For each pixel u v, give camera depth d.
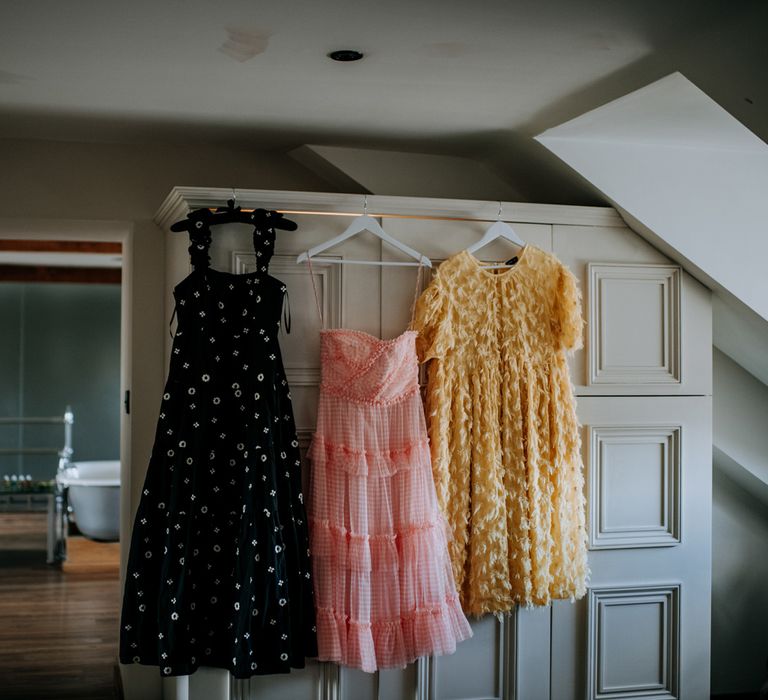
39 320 8.98
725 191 3.66
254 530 3.06
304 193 3.27
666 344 3.68
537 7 2.35
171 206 3.49
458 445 3.32
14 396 8.92
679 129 3.39
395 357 3.21
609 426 3.60
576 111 3.26
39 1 2.32
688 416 3.70
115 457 9.09
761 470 4.23
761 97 2.60
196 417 3.08
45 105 3.40
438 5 2.34
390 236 3.40
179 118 3.57
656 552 3.66
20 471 8.89
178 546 3.04
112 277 8.64
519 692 3.48
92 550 7.34
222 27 2.51
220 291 3.15
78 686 4.26
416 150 4.03
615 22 2.45
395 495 3.24
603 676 3.60
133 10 2.38
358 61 2.80
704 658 3.71
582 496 3.47
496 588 3.33
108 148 4.03
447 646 3.20
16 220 3.96
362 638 3.13
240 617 3.01
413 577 3.21
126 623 3.09
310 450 3.23
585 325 3.59
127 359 4.19
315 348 3.30
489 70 2.87
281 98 3.25
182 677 3.40
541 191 4.05
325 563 3.18
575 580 3.45
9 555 7.12
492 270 3.49
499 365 3.39
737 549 4.40
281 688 3.26
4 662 4.59
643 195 3.59
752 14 2.37
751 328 3.86
